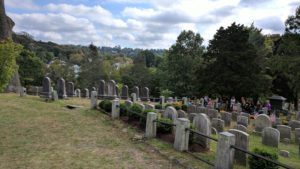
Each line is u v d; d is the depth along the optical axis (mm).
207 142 8172
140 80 59938
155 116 8969
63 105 16484
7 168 5891
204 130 8258
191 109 20109
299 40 27453
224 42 34406
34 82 45281
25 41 75312
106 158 6797
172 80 45438
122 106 12438
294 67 26109
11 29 25875
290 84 28656
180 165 6320
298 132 12492
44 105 15383
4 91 23844
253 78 32062
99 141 8578
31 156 6801
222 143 5758
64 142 8320
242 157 7469
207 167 6059
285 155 9320
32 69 44062
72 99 21781
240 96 35156
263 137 11273
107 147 7887
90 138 8938
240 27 35094
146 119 9484
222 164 5703
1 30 23688
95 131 10016
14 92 25016
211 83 34938
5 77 17859
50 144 8031
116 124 11266
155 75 58312
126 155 7105
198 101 33375
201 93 41219
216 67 34062
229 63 32969
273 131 10891
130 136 9305
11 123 10516
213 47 37469
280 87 41781
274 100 33531
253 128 16188
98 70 58062
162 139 8750
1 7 23922
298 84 26984
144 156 7031
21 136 8828
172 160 6656
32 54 45250
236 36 33844
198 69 39031
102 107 14648
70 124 11016
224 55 32750
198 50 44156
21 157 6699
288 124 17531
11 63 18312
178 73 44719
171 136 8898
